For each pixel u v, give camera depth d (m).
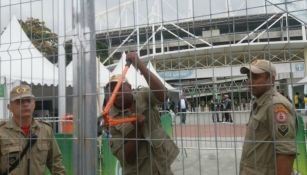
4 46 3.10
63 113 2.90
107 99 2.45
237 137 2.62
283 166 2.03
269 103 2.12
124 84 2.44
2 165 2.65
